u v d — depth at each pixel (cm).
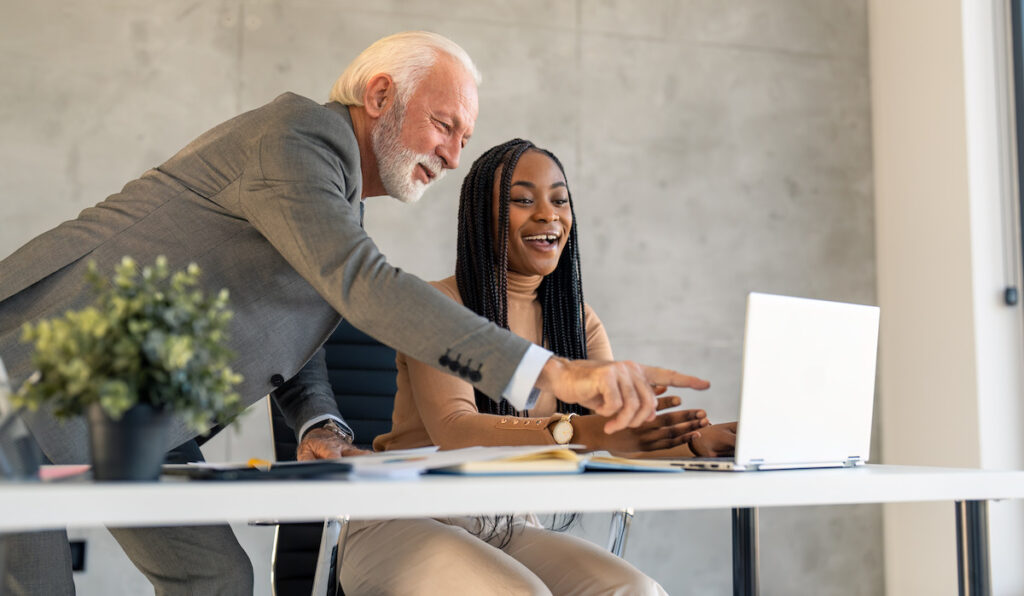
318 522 210
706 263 388
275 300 155
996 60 375
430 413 167
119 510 82
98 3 342
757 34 407
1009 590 347
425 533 162
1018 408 362
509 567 147
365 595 167
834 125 411
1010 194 371
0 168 327
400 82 175
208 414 94
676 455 152
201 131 347
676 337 381
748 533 155
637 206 384
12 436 94
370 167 178
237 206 149
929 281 383
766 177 400
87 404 91
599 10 390
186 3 350
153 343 89
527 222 194
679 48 397
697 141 394
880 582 392
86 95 338
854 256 406
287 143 145
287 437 219
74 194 333
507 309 193
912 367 389
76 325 90
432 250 362
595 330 213
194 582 151
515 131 375
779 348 127
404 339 123
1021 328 364
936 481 117
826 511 389
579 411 191
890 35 409
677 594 367
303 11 361
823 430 135
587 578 160
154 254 151
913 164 393
